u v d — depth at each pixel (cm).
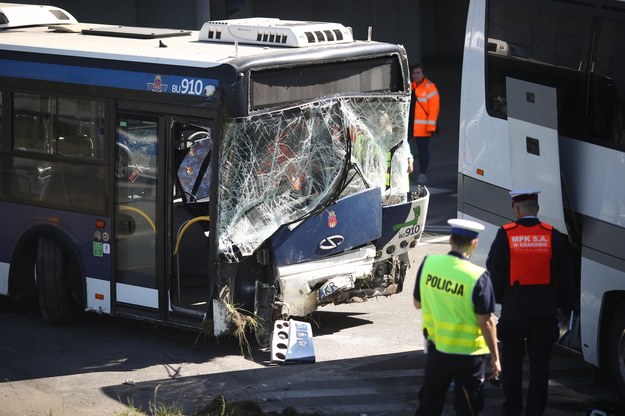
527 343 3025
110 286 3953
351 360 3731
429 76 11831
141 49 3906
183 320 3772
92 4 8194
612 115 3250
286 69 3659
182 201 3947
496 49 3716
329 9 11431
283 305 3766
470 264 2694
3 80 4147
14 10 4738
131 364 3716
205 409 3194
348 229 3834
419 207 4053
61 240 4059
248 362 3728
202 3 5712
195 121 3619
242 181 3581
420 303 2788
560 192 3381
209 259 3625
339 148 3772
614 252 3238
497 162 3722
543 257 2961
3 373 3628
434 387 2748
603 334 3322
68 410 3266
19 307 4494
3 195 4216
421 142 6919
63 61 3972
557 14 3459
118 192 3881
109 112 3856
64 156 4012
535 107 3434
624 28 3228
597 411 3131
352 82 3906
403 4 12012
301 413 3155
